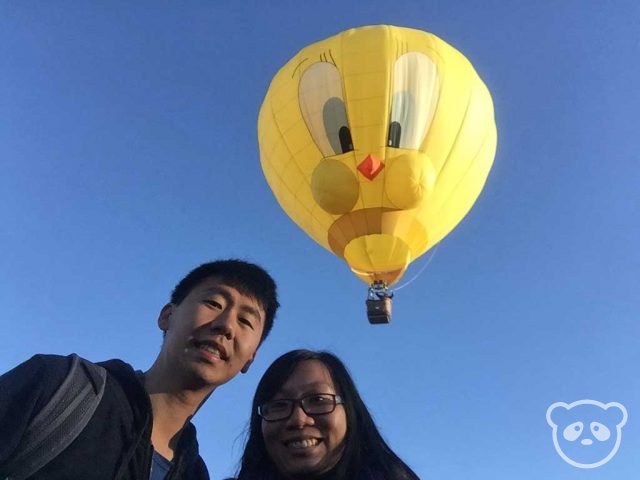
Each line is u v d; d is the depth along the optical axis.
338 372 0.90
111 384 0.72
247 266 0.88
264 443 0.89
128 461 0.69
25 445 0.64
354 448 0.86
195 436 0.84
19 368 0.68
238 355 0.83
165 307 0.88
